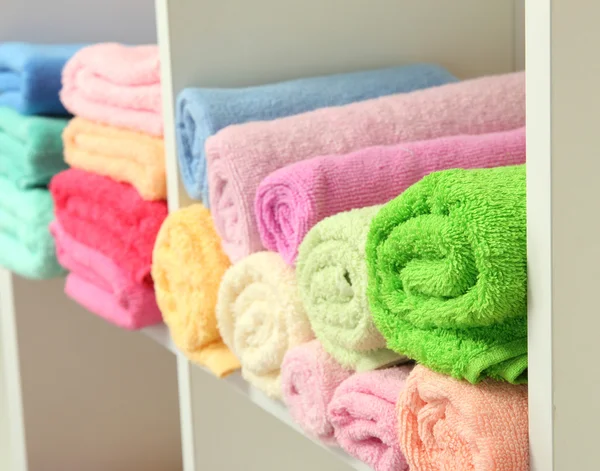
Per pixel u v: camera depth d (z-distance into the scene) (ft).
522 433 1.43
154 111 2.61
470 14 3.06
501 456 1.41
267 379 2.12
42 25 3.76
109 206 2.74
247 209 2.12
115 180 2.75
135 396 3.97
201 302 2.28
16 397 3.76
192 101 2.36
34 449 3.78
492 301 1.38
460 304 1.43
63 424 3.83
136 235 2.59
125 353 3.92
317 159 1.98
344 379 1.88
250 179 2.13
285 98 2.47
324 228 1.80
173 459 4.10
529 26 1.31
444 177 1.46
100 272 2.74
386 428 1.67
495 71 3.15
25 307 3.68
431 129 2.35
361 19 2.84
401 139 2.30
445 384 1.50
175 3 2.45
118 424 3.94
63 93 3.00
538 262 1.35
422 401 1.58
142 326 2.66
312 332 2.00
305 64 2.73
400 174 1.99
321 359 1.88
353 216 1.77
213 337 2.33
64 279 3.73
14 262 3.23
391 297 1.59
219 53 2.55
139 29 3.97
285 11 2.67
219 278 2.29
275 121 2.27
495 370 1.47
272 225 2.03
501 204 1.40
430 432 1.56
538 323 1.37
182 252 2.31
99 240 2.75
